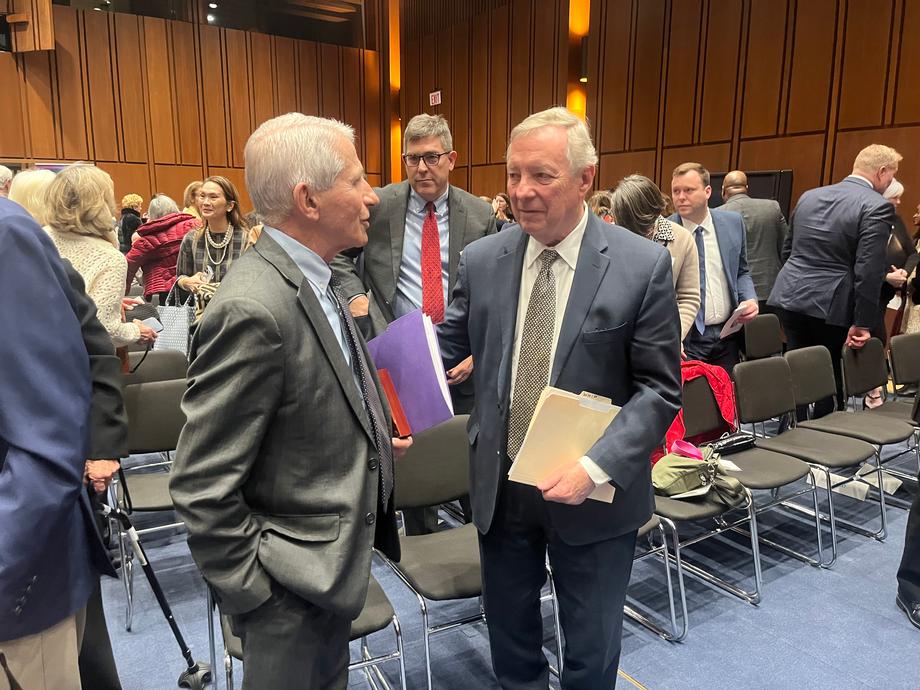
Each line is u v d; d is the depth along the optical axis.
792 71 6.32
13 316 1.07
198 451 1.05
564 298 1.51
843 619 2.50
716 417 3.01
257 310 1.05
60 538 1.23
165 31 10.57
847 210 3.54
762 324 4.11
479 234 2.61
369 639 2.39
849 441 3.10
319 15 12.00
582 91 9.27
